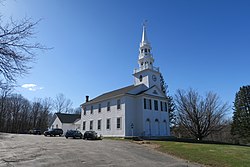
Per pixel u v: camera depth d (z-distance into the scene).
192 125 45.97
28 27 6.75
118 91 47.50
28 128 87.31
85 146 21.22
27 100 89.06
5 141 25.91
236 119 58.50
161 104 43.84
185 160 15.38
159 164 13.30
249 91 58.44
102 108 45.22
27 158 13.43
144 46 47.03
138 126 39.81
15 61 6.95
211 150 19.31
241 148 21.16
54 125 69.88
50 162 12.35
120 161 13.53
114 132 40.38
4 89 8.03
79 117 69.88
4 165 11.21
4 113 77.56
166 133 42.72
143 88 44.09
